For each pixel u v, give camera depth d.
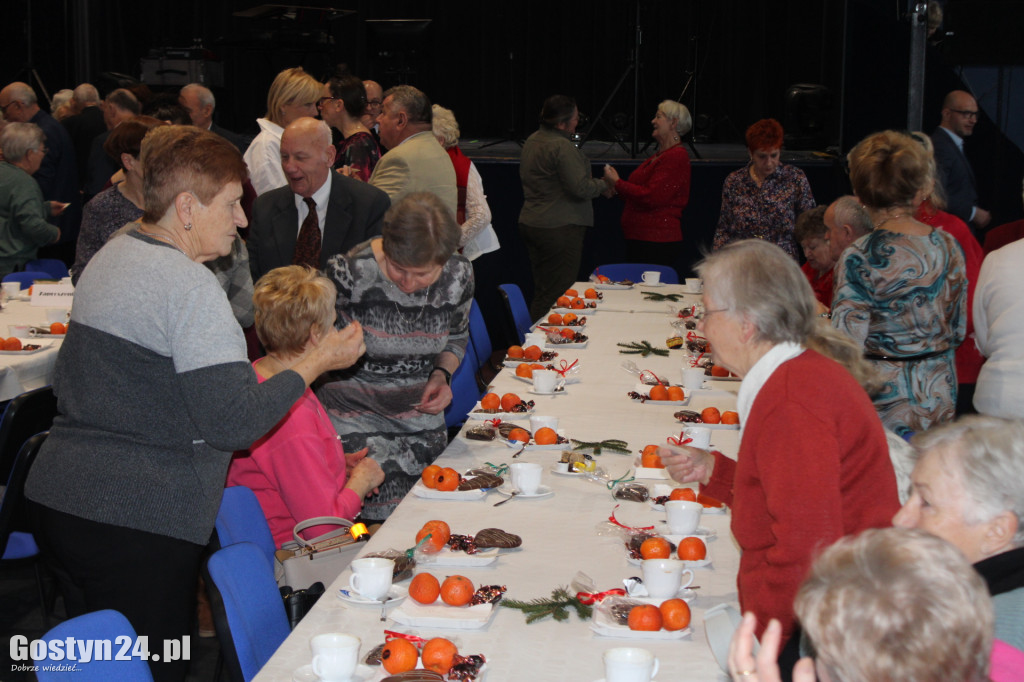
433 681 1.47
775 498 1.48
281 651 1.63
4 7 9.84
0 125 6.22
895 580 0.95
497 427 2.86
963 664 0.92
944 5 6.04
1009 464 1.40
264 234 3.66
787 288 1.56
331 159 3.61
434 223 2.46
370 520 2.85
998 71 6.21
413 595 1.78
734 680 1.16
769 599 1.49
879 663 0.93
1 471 2.98
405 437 2.86
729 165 7.79
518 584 1.88
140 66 9.69
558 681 1.54
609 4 11.22
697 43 10.16
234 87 11.34
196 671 3.09
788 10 10.77
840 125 8.03
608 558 2.01
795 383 1.53
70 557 1.94
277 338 2.43
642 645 1.66
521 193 7.80
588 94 11.45
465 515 2.25
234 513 2.16
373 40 8.77
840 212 3.71
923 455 1.48
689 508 2.12
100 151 6.17
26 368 3.60
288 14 8.51
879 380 1.79
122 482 1.91
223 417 1.88
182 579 1.99
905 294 2.74
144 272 1.88
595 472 2.51
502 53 11.52
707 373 3.70
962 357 3.75
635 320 4.74
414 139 4.69
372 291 2.74
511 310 5.08
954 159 5.49
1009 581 1.39
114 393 1.91
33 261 5.52
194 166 1.93
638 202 6.64
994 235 4.25
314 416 2.49
